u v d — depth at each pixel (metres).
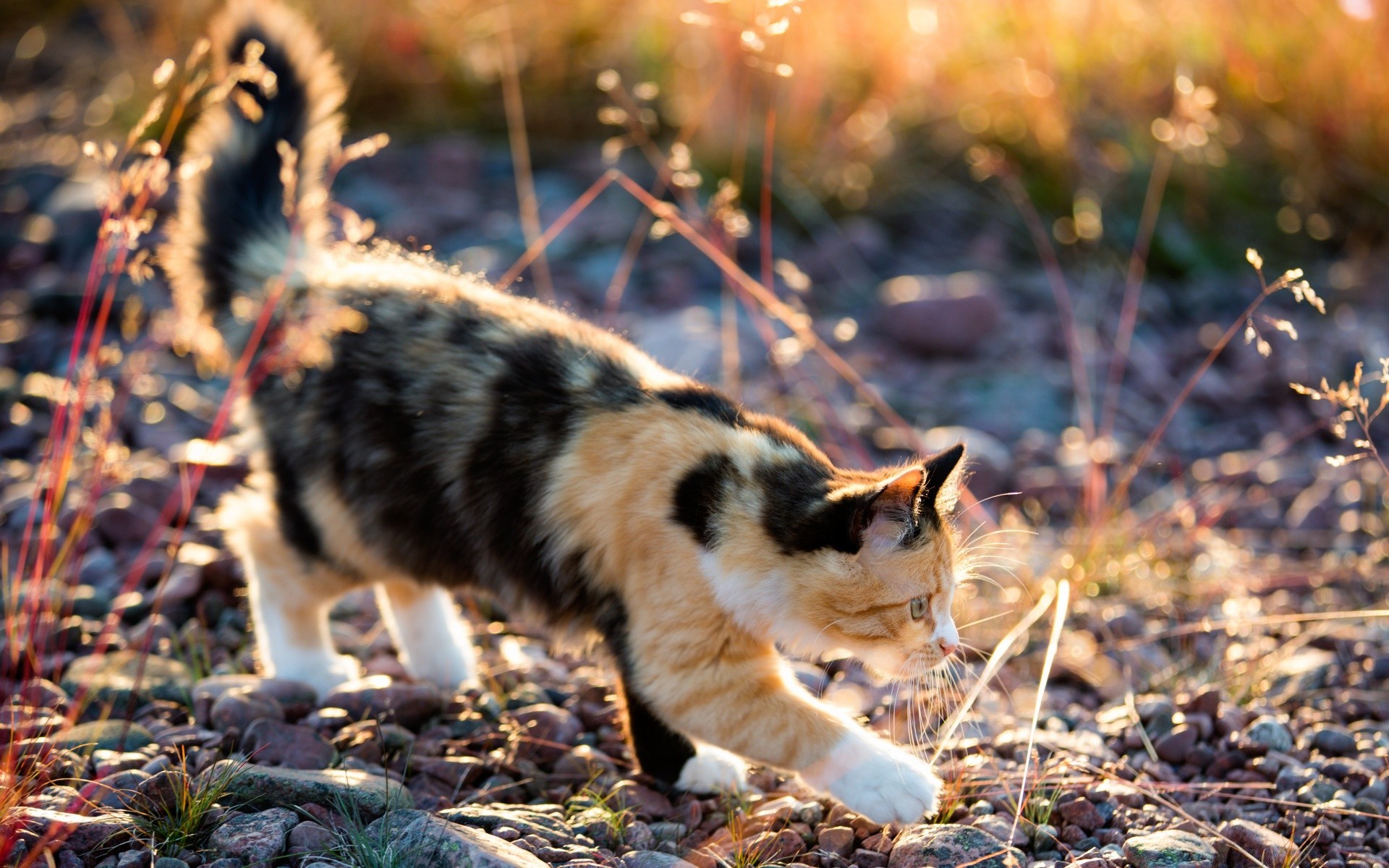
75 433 3.88
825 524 3.30
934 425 6.50
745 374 6.61
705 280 7.87
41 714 3.43
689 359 6.61
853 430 6.08
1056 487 5.68
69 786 3.07
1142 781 3.48
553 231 5.03
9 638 3.67
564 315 3.90
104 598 4.29
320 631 4.04
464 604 4.64
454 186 8.85
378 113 9.53
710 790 3.54
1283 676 4.21
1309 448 6.41
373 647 4.39
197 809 2.94
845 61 9.06
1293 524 5.48
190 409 5.97
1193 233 8.81
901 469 3.54
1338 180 8.89
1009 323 7.75
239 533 4.00
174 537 4.73
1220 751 3.73
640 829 3.15
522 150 6.81
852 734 3.29
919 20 8.46
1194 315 8.13
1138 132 8.95
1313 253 8.84
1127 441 6.40
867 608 3.42
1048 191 8.88
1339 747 3.71
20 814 2.79
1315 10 8.82
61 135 9.08
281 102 4.26
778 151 8.66
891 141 8.91
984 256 8.53
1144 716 3.87
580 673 4.20
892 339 7.49
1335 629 4.49
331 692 3.79
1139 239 8.23
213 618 4.39
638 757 3.58
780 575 3.33
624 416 3.45
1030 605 4.58
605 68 9.35
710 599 3.30
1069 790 3.40
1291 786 3.49
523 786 3.40
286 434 3.75
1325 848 3.22
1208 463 6.11
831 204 8.83
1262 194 8.98
